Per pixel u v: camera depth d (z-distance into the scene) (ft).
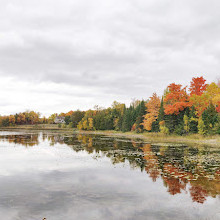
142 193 36.47
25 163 62.54
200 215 28.02
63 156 75.31
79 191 37.58
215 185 40.63
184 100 171.94
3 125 574.97
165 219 26.81
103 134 248.73
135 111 263.08
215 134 144.05
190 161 65.31
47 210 29.66
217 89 171.22
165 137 166.91
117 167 56.80
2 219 27.04
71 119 436.35
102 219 26.94
